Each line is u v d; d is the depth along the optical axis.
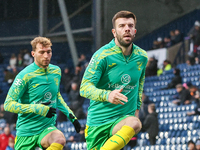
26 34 36.88
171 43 24.30
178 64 23.53
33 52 6.39
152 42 30.45
